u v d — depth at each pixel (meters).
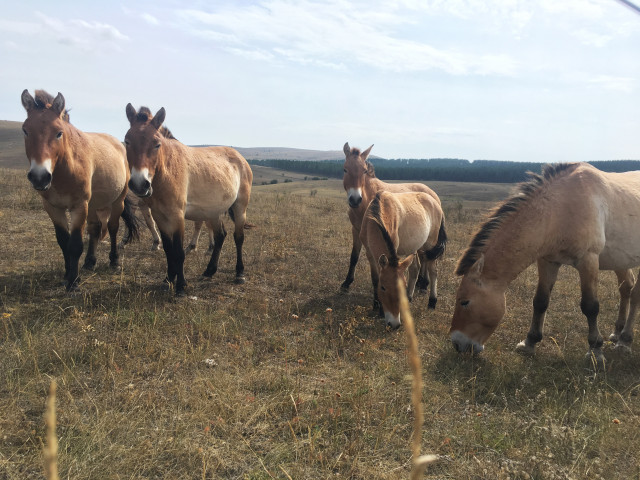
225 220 11.70
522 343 5.01
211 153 6.85
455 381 4.00
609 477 2.76
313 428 3.17
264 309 5.71
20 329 4.47
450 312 6.27
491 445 3.06
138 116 5.40
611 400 3.76
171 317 5.20
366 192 7.04
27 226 8.55
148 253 8.04
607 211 4.54
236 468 2.74
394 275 4.95
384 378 4.02
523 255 4.43
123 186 6.74
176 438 2.93
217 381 3.70
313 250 9.17
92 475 2.54
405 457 2.92
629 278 5.30
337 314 5.82
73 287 5.69
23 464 2.63
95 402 3.30
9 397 3.30
